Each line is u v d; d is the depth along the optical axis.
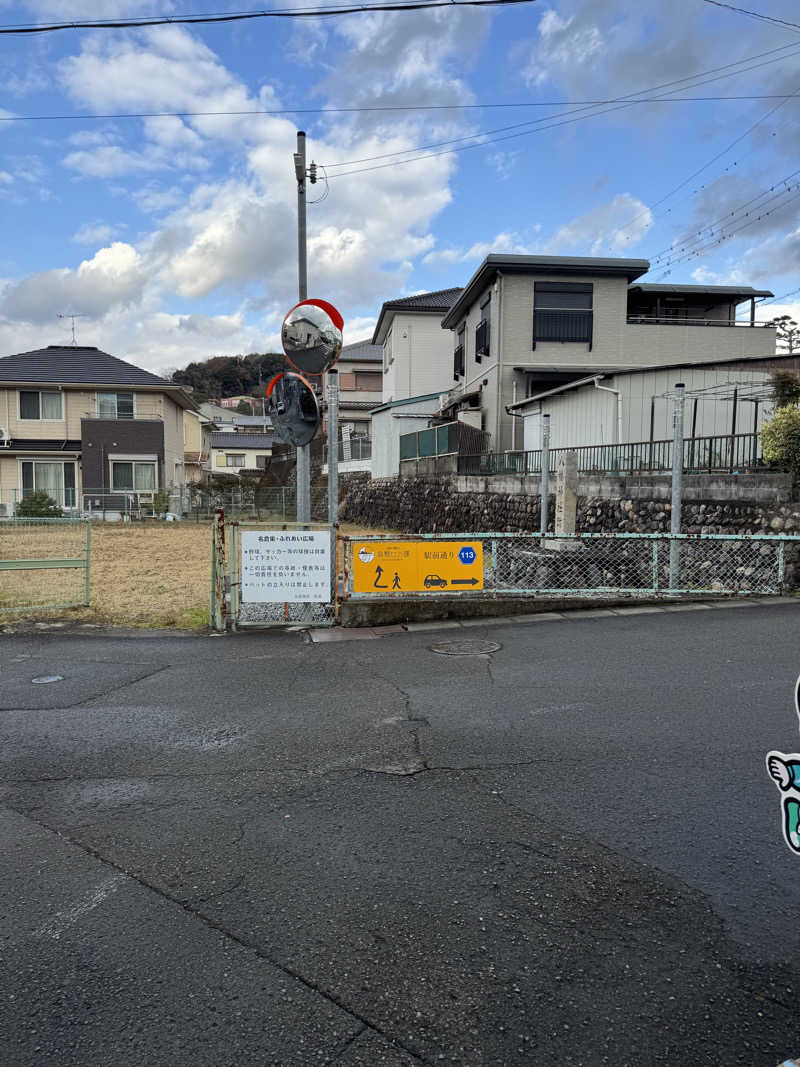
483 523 16.16
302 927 2.36
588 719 4.38
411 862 2.76
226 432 60.66
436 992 2.05
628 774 3.55
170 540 19.86
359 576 7.58
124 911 2.47
